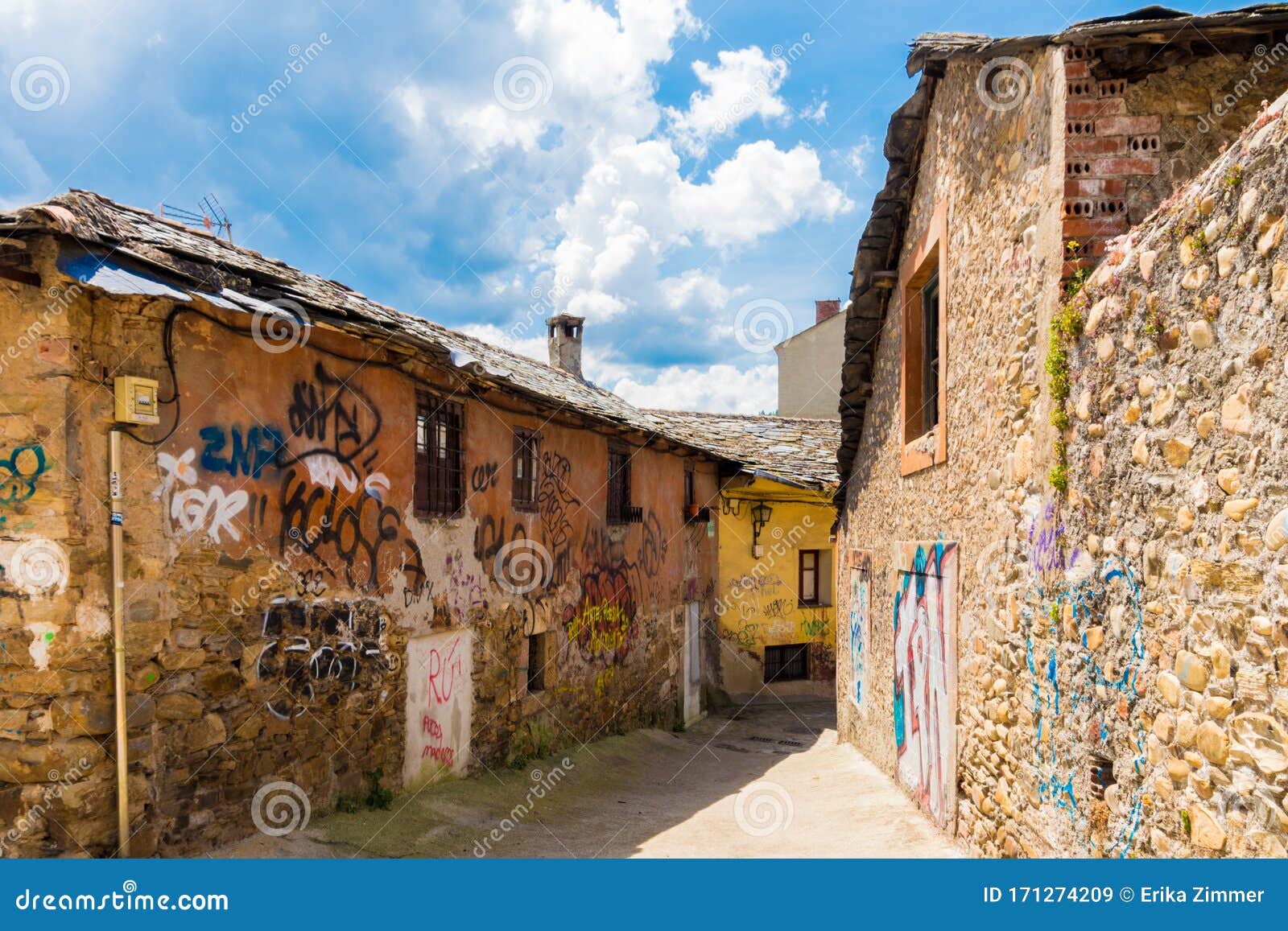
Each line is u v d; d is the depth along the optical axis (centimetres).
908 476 754
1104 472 364
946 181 630
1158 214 339
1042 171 441
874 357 907
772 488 1850
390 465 722
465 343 1091
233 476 560
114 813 481
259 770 575
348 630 664
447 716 809
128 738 487
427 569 777
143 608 498
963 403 583
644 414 1706
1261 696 251
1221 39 417
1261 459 252
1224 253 273
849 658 1095
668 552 1505
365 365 691
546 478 1051
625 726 1285
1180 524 300
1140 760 330
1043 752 434
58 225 456
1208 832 278
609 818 803
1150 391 323
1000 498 505
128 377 487
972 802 557
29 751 466
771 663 1859
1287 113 243
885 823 688
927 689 680
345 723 661
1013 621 480
